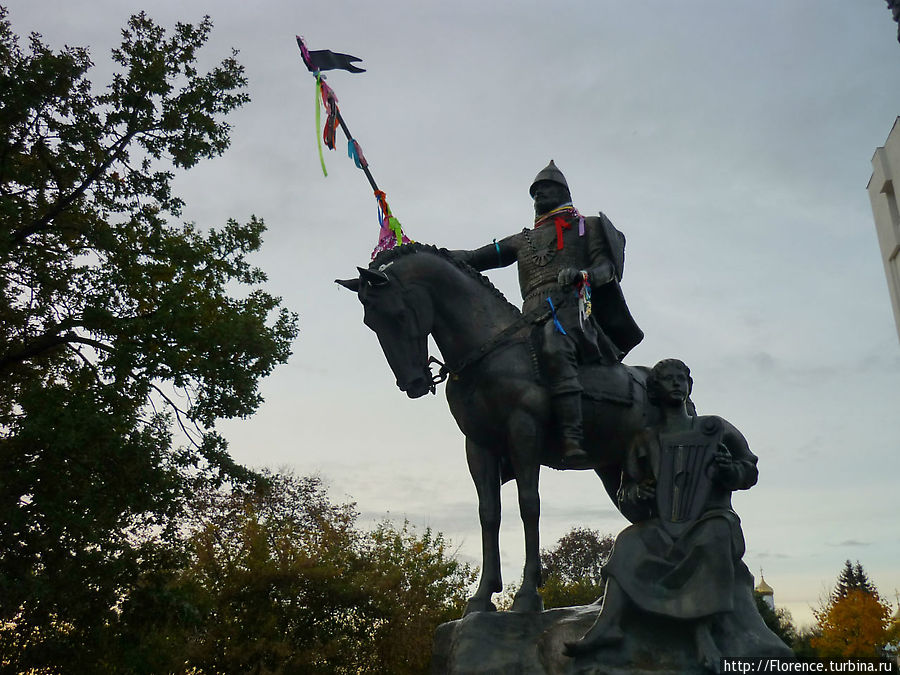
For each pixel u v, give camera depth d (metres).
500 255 5.79
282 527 21.98
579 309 5.09
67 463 11.59
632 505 4.79
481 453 5.17
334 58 5.98
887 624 19.64
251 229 14.42
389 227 5.53
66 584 11.62
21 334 12.91
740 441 4.94
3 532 11.40
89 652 12.66
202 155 13.79
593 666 4.18
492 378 5.03
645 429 4.95
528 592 4.73
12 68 12.23
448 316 5.16
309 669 19.34
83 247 13.33
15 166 12.44
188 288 12.87
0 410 12.75
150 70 13.05
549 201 5.78
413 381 4.98
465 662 4.38
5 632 12.27
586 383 5.12
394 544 21.92
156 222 13.79
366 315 5.06
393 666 20.20
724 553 4.28
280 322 14.24
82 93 13.09
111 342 12.65
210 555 19.61
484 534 5.01
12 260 12.45
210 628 18.77
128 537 12.80
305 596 19.89
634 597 4.26
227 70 13.95
